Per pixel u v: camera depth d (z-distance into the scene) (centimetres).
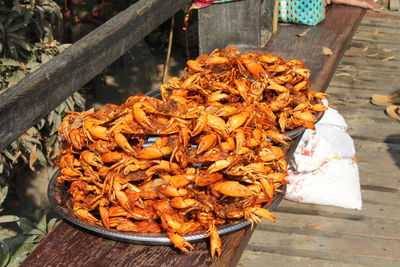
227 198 186
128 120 190
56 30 619
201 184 181
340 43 395
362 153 428
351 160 384
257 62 266
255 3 368
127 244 188
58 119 466
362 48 603
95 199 187
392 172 405
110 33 215
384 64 569
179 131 184
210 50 385
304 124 245
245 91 233
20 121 165
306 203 371
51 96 180
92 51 203
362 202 375
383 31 643
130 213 181
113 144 188
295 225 353
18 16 446
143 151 183
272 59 265
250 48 381
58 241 191
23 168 539
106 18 727
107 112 199
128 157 184
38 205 527
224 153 183
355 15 455
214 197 184
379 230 349
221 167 182
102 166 189
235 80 236
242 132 192
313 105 257
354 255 329
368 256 329
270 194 188
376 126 463
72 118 204
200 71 240
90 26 703
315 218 359
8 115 159
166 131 184
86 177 192
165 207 180
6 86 450
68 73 188
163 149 183
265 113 229
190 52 812
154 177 193
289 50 380
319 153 374
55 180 209
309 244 338
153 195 183
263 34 392
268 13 390
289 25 428
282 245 337
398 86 526
